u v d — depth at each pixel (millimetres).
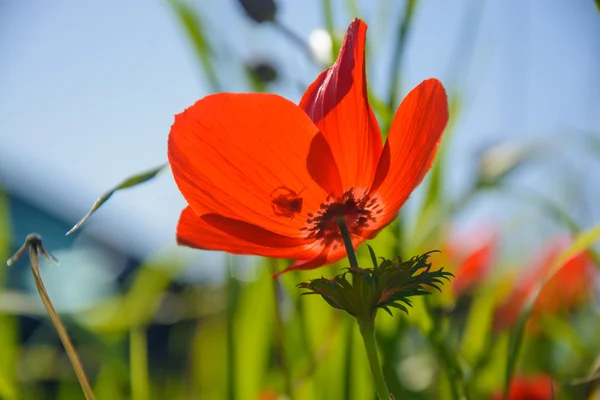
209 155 256
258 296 388
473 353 381
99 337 400
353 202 264
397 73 350
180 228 265
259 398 381
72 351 289
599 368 319
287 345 393
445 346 336
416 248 383
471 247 474
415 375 427
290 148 257
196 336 513
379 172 260
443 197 396
